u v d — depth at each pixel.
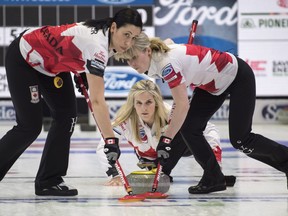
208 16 36.97
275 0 36.94
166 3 36.78
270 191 12.62
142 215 9.93
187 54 11.40
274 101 37.22
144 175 11.84
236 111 12.01
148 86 12.97
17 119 11.70
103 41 10.53
